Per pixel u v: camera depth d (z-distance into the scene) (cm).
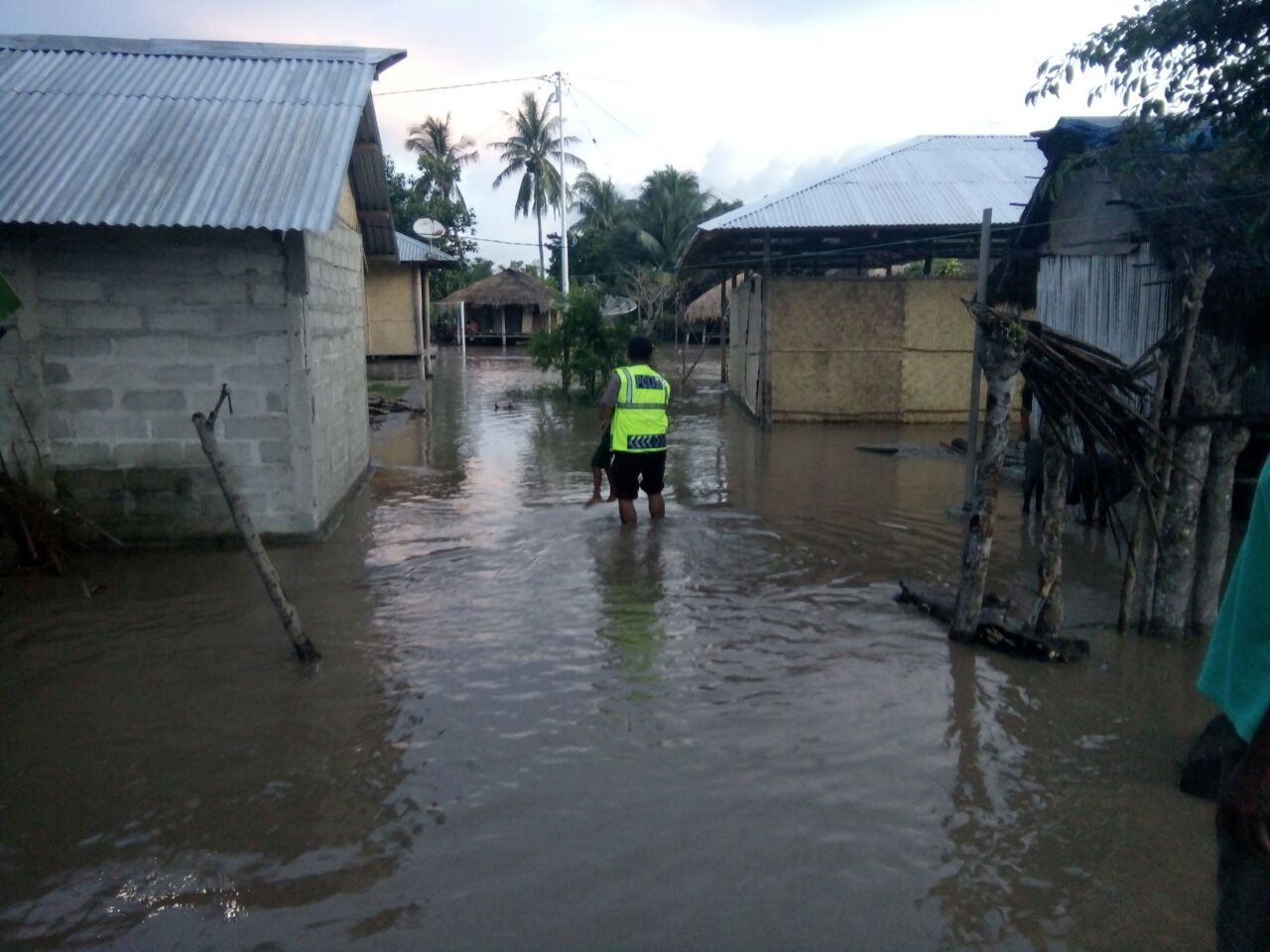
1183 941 344
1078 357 584
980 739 490
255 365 826
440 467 1269
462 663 586
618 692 544
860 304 1677
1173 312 782
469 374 2902
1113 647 611
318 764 465
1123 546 845
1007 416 591
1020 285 1348
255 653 605
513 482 1156
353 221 1174
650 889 368
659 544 852
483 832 406
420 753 475
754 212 1561
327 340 953
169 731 500
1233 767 247
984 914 357
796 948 338
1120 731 501
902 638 628
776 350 1681
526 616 670
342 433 1034
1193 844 402
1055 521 593
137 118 870
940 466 1267
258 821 417
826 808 425
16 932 348
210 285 813
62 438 821
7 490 757
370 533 901
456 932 345
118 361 816
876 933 346
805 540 870
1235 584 242
